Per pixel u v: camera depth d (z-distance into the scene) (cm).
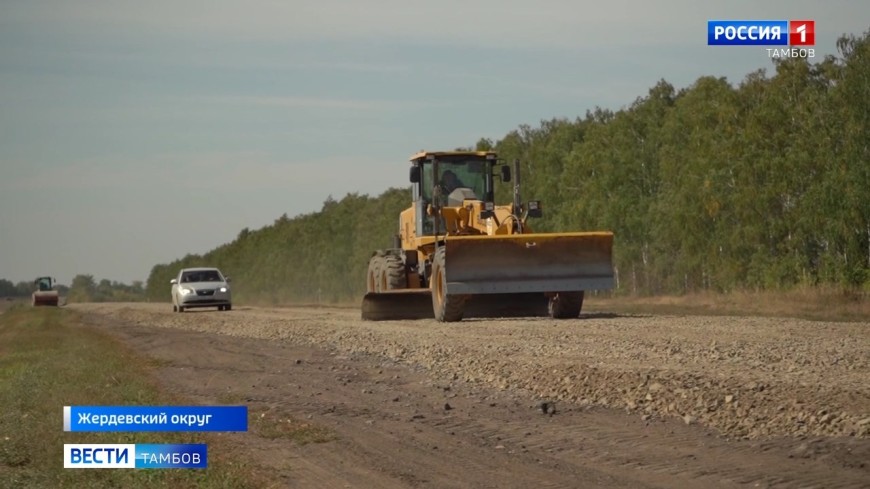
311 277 19512
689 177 9031
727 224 8844
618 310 7644
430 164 6550
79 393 3384
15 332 8331
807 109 7925
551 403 2911
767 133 8269
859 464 1975
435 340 4741
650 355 3719
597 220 10625
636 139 11000
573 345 4203
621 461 2148
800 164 7888
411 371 3847
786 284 8138
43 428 2698
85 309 14638
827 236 7638
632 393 2880
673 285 10150
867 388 2686
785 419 2403
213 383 3809
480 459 2248
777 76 8238
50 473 2192
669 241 9756
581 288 5862
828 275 7731
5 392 3509
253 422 2834
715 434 2364
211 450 2438
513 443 2417
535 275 5850
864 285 7381
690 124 9462
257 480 2108
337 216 18912
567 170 11262
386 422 2795
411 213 6825
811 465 2002
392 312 6744
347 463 2269
